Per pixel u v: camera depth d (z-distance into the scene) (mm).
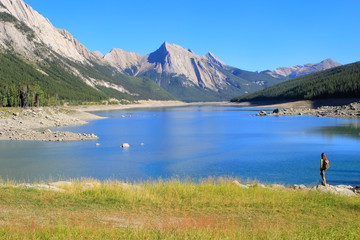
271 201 20375
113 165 49969
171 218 15781
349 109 167500
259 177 41469
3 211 15781
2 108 128375
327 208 19344
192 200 19828
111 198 19547
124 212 16672
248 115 184625
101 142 75250
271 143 72125
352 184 37125
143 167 48531
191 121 142625
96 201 18750
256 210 18203
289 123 121875
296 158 54188
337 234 14008
